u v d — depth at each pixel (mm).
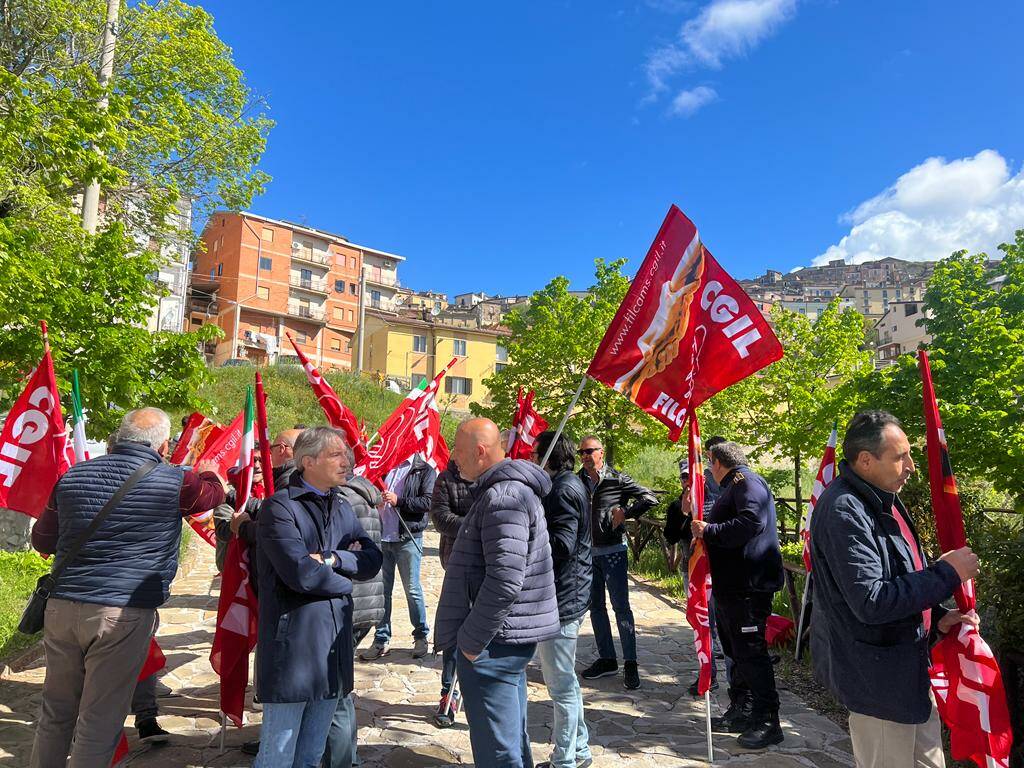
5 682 4910
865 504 2613
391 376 45594
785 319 14820
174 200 15820
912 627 2529
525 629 2842
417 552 6094
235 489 4508
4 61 12695
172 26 15656
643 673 5820
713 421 14641
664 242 4250
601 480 5633
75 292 7082
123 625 3055
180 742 4102
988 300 7957
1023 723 3590
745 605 4324
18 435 4074
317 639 2904
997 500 8508
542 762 3885
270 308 60500
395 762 3951
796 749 4258
